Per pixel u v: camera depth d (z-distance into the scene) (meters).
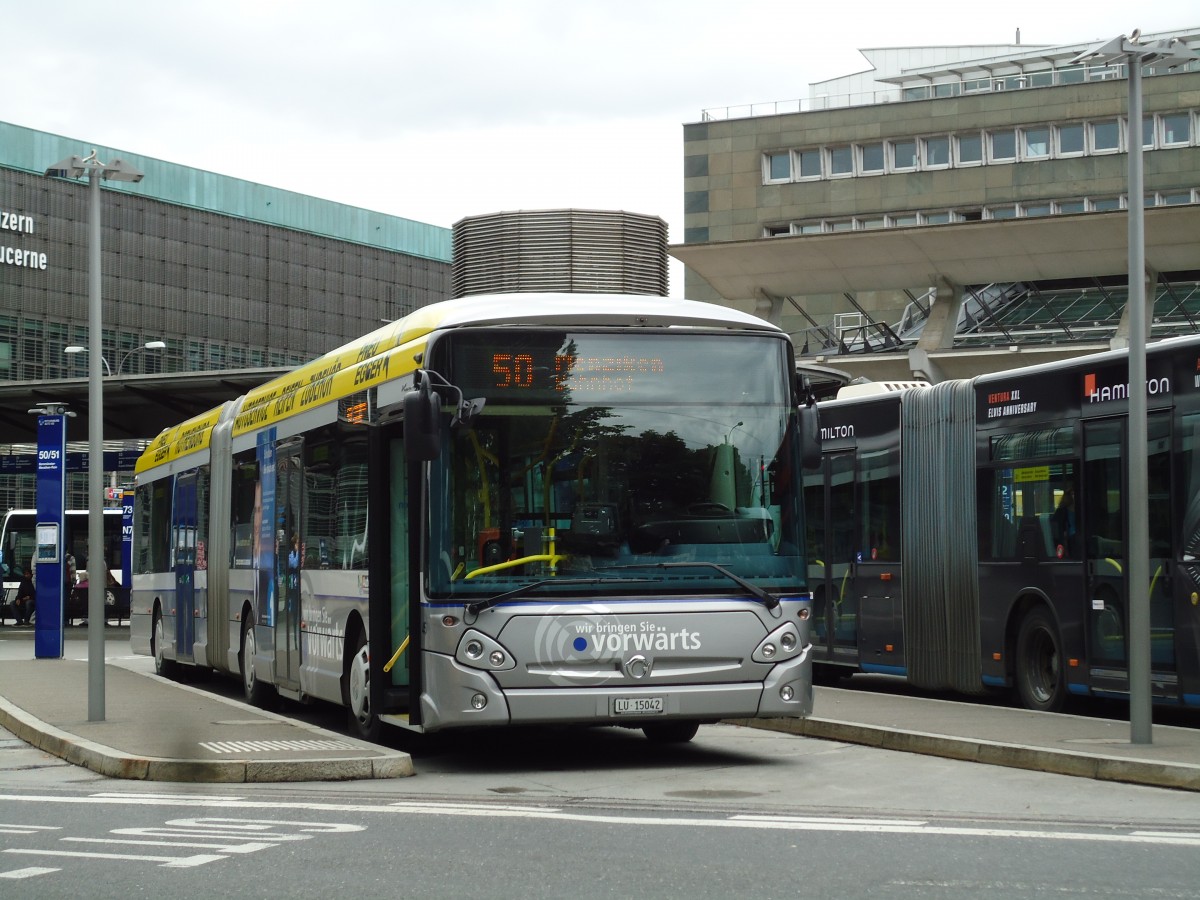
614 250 18.33
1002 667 16.95
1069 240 41.69
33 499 108.81
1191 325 55.25
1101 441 15.48
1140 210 12.76
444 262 136.38
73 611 52.84
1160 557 14.49
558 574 11.80
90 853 8.63
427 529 11.87
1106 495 15.37
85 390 41.50
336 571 14.73
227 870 8.05
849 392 20.52
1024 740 12.97
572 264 18.19
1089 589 15.54
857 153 85.06
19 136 107.06
